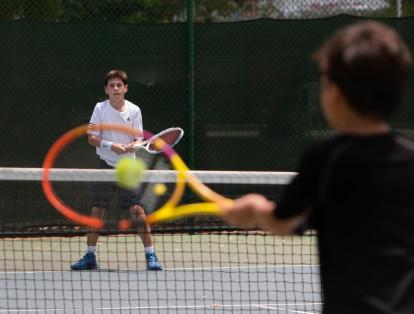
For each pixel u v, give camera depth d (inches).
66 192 582.9
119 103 462.6
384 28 146.1
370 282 143.9
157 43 597.0
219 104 602.9
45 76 586.6
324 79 149.7
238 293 424.8
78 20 616.4
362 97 142.3
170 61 598.2
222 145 603.8
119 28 592.7
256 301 406.6
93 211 470.3
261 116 606.2
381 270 143.6
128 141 465.1
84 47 589.9
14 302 402.0
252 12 647.8
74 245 554.6
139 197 468.4
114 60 593.0
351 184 145.9
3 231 581.0
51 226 585.6
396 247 144.1
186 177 203.5
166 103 598.9
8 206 583.5
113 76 463.8
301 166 149.9
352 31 145.5
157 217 191.2
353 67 141.0
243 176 352.5
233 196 586.2
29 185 583.8
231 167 604.7
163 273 473.7
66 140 220.8
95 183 468.4
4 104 583.8
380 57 140.5
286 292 426.9
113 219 522.6
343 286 145.9
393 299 141.7
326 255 150.4
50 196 216.2
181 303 401.1
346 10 632.4
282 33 603.8
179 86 599.2
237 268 488.1
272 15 645.3
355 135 148.9
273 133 606.2
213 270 481.7
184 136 600.1
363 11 629.0
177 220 583.8
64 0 622.5
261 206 150.0
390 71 140.8
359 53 141.0
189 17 596.1
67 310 385.4
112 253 531.5
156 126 598.2
